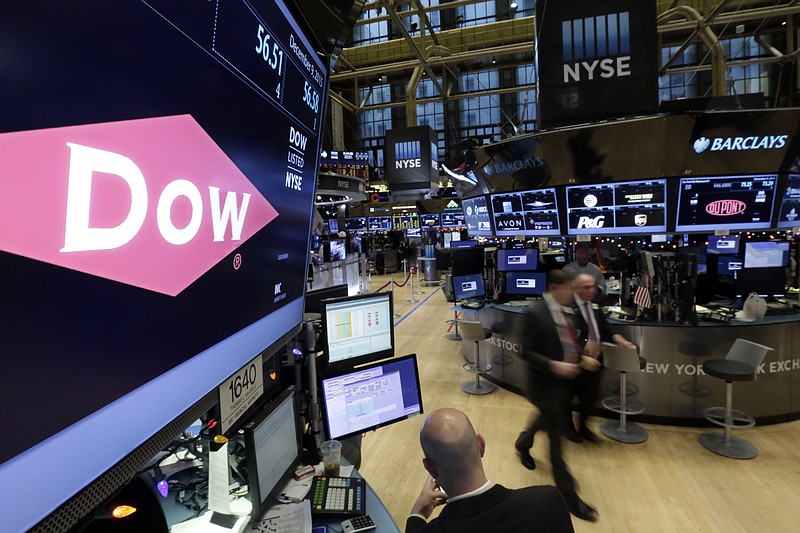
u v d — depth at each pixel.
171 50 0.79
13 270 0.49
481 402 4.08
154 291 0.77
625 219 4.31
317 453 1.62
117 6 0.64
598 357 3.04
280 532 1.19
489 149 4.91
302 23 1.56
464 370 4.91
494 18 15.30
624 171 4.10
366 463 3.05
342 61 12.42
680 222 4.12
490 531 1.05
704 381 3.44
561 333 2.68
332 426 1.66
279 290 1.47
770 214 4.01
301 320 1.75
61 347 0.57
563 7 4.09
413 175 10.59
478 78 18.08
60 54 0.55
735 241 5.49
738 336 3.41
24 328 0.51
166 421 0.83
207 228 0.95
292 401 1.52
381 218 18.83
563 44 4.11
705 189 3.96
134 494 1.31
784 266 3.85
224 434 1.16
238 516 1.21
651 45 3.96
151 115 0.74
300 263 1.72
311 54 1.64
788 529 2.29
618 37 3.99
